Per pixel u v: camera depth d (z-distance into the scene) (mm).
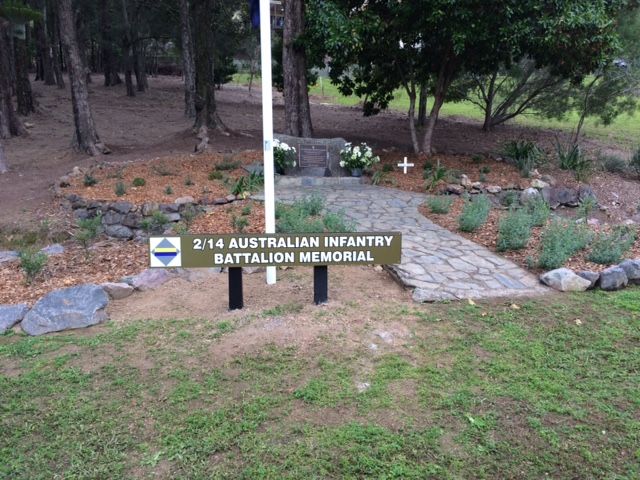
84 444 3277
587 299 5410
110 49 33719
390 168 12289
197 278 5859
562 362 4191
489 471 3076
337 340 4453
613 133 22406
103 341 4500
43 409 3615
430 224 8125
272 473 3039
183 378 3949
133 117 24312
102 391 3807
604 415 3568
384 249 4844
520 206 9273
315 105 28641
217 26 27594
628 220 10078
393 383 3881
